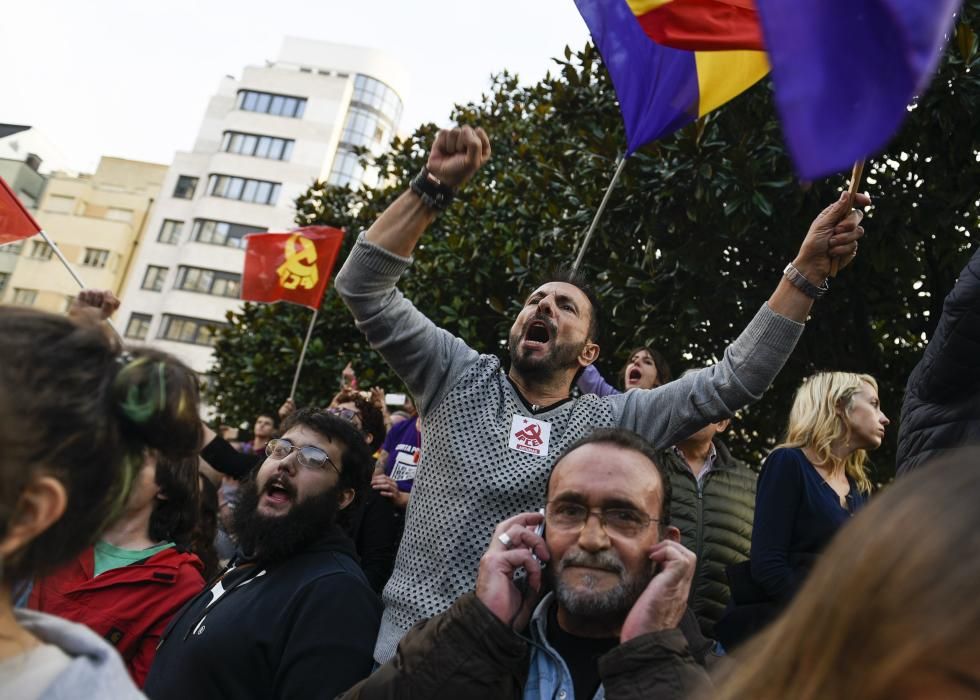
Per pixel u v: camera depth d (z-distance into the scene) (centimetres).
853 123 136
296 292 806
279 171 4962
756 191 561
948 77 529
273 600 253
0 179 505
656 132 348
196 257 4781
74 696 98
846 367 684
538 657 193
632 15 362
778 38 140
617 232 666
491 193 983
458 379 265
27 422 99
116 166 5334
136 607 284
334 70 6278
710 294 632
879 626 78
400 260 262
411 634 189
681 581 183
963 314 223
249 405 1207
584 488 194
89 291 371
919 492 83
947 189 584
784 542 300
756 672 91
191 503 313
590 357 296
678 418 266
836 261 258
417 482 262
